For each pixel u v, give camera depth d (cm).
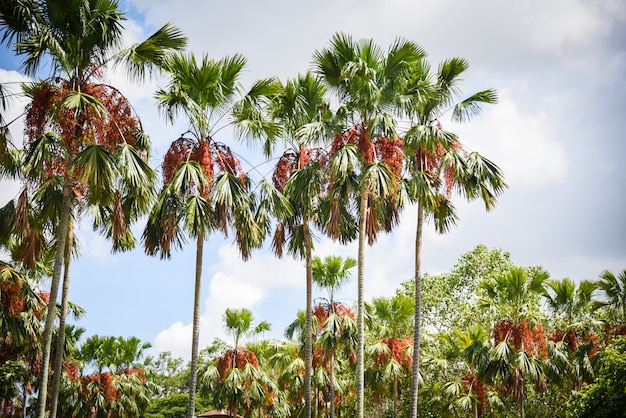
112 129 1300
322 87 1816
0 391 1920
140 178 1279
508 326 2142
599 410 1558
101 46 1312
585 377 2323
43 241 1472
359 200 1738
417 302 1630
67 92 1248
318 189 1698
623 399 1519
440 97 1664
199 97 1556
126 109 1330
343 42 1577
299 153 1792
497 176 1633
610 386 1530
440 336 2427
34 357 2088
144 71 1367
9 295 1805
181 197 1439
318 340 2300
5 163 1409
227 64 1556
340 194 1619
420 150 1653
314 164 1694
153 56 1361
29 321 1942
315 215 1873
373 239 1708
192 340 1471
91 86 1292
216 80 1534
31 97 1307
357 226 1869
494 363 2064
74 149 1273
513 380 2089
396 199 1578
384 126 1522
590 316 2586
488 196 1664
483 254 3419
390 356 2428
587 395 1574
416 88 1622
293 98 1817
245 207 1495
